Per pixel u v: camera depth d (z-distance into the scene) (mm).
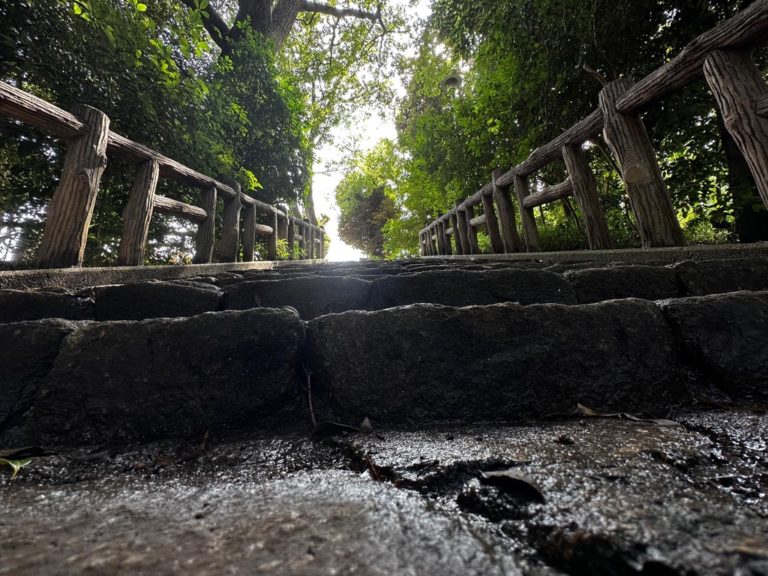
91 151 2631
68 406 1132
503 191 5617
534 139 5547
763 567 442
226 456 999
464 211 8039
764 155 1903
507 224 5551
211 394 1185
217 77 6129
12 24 3217
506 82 5770
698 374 1258
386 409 1180
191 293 2068
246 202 5859
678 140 4371
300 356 1324
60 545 566
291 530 592
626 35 4441
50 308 1883
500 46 5449
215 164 4824
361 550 533
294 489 767
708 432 940
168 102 4195
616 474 720
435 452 900
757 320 1249
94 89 3775
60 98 3695
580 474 726
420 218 13695
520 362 1215
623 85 2893
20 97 2162
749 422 970
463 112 7094
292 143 7809
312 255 11562
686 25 4008
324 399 1282
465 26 5668
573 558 511
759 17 1848
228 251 5133
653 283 1925
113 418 1128
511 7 4648
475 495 696
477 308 1312
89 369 1183
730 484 682
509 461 815
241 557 522
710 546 488
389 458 885
